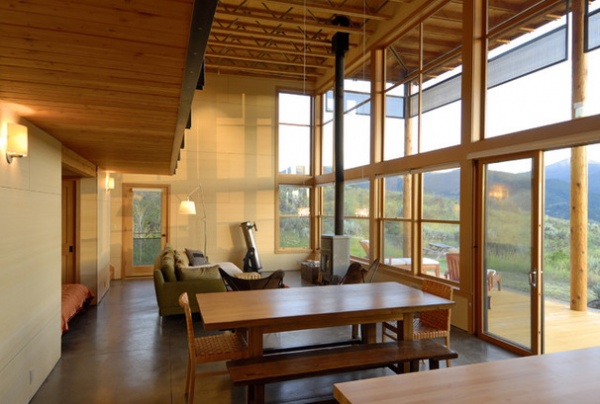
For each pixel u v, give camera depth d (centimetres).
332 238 654
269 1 564
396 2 609
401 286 368
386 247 657
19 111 249
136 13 125
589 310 593
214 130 876
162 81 193
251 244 851
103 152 441
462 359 370
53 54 160
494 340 412
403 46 618
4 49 154
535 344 367
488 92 445
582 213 561
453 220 499
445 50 520
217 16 641
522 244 387
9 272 243
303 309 277
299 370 237
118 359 366
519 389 149
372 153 683
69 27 136
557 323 504
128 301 598
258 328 263
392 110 647
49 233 327
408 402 138
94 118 270
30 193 280
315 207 947
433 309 297
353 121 783
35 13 125
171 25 134
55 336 348
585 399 141
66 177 561
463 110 465
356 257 771
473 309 442
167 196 841
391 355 262
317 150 940
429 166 528
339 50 694
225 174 882
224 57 772
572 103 341
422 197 569
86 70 178
